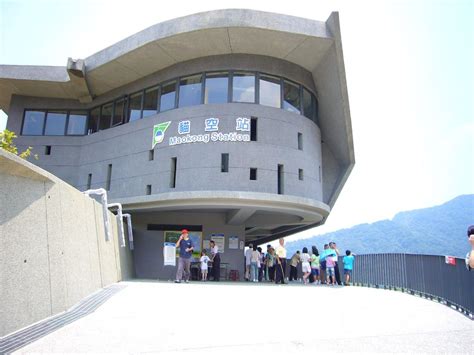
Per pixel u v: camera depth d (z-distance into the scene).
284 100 19.31
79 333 5.41
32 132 24.41
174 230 21.56
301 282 19.28
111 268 12.98
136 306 8.00
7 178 5.32
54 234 6.90
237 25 16.89
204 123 18.34
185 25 17.34
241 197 17.09
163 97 20.36
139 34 18.67
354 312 8.05
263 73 19.05
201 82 19.09
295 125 19.22
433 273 10.70
